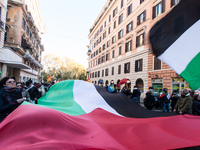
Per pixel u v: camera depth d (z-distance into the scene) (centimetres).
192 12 190
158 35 205
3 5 1533
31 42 3038
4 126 170
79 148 151
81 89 452
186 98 449
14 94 285
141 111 366
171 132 212
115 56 2519
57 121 193
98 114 321
